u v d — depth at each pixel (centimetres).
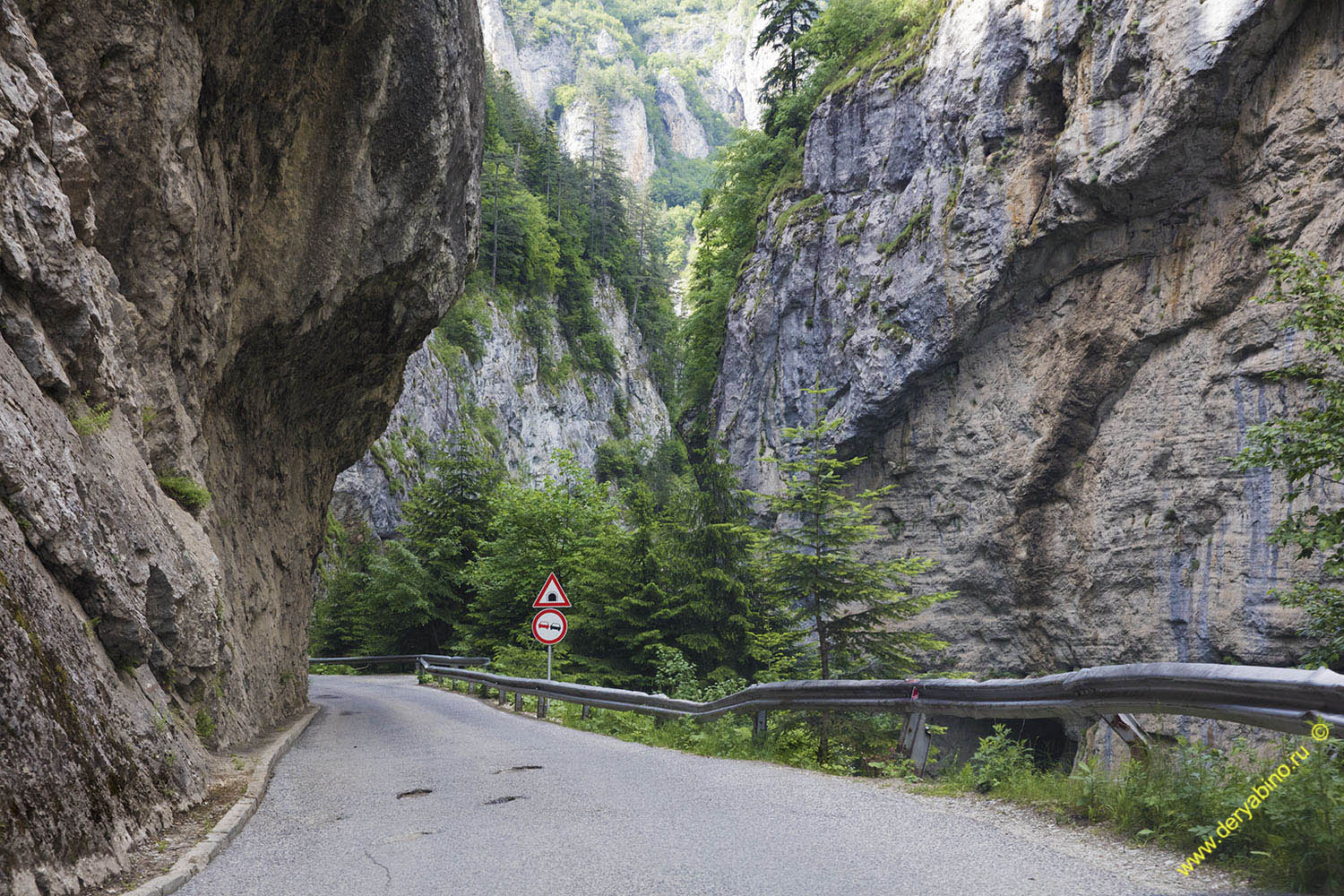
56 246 681
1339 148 2372
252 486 1511
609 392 10875
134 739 596
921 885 421
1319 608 859
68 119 725
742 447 4497
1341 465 847
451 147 1527
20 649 463
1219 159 2666
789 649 1838
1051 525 3131
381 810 696
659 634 1911
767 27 5703
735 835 547
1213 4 2542
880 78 3997
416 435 6400
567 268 10956
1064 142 2983
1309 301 908
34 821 411
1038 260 3177
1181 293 2778
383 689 2545
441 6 1402
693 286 5906
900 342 3597
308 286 1341
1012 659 3250
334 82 1249
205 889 468
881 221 3831
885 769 803
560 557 2941
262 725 1338
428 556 3844
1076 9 2962
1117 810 524
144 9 851
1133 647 2786
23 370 630
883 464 3762
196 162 1002
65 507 596
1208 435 2653
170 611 768
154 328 947
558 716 1609
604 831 571
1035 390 3200
